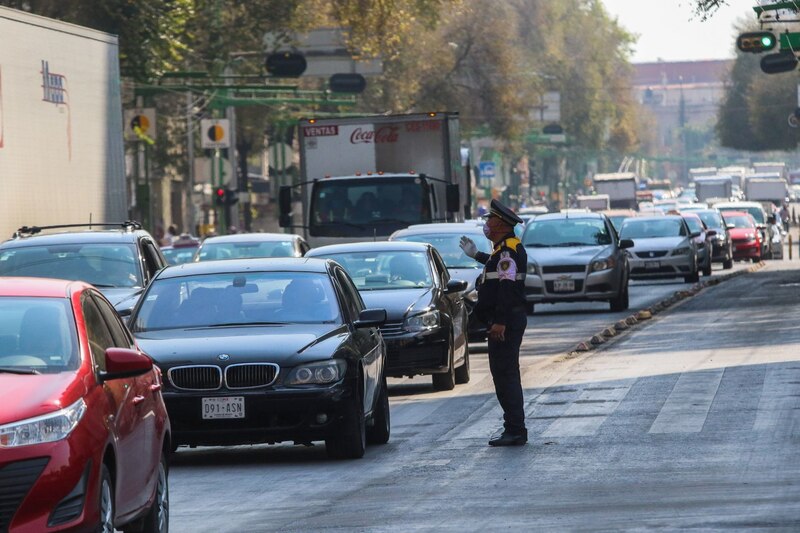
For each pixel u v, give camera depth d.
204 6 119.81
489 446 31.56
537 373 45.53
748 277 104.62
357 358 30.73
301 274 33.22
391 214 74.94
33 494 17.42
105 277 44.47
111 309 22.47
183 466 31.39
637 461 28.27
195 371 29.84
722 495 24.09
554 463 28.64
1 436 17.55
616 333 60.88
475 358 54.50
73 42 61.53
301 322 31.91
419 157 76.94
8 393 18.27
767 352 47.97
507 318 31.62
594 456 29.22
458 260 57.62
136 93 114.94
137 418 20.45
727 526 21.34
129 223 48.56
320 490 27.05
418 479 27.66
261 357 29.88
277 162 151.38
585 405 37.12
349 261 45.81
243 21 123.88
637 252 99.88
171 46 105.69
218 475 29.75
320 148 77.25
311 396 29.67
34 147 57.94
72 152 61.28
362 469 29.41
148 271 45.44
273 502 25.94
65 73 60.78
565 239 76.19
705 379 41.16
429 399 41.84
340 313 32.25
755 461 27.48
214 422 29.67
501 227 32.28
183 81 128.62
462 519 23.08
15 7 99.94
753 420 32.88
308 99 143.62
